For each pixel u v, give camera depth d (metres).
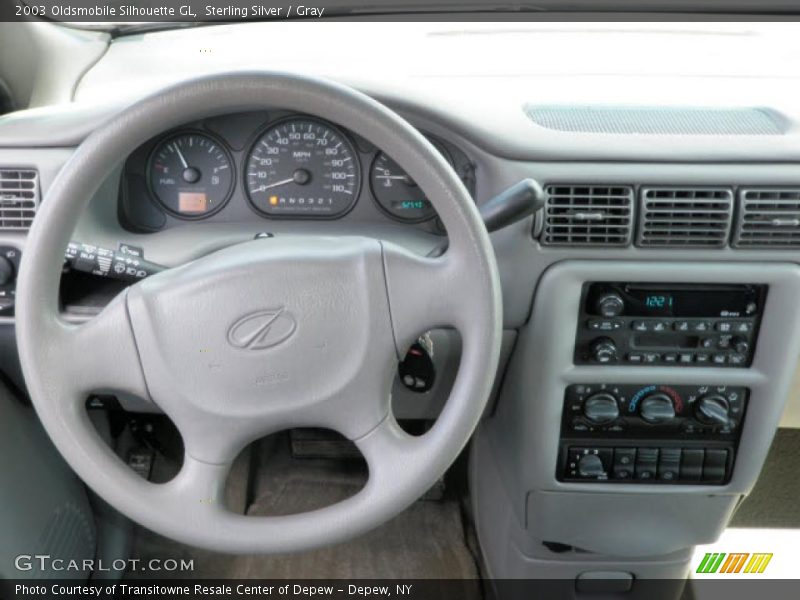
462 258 0.91
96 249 1.17
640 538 1.51
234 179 1.30
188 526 0.97
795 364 1.31
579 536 1.52
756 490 1.90
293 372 0.94
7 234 1.23
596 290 1.26
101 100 1.28
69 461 0.95
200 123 1.27
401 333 0.94
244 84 0.83
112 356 0.94
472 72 1.42
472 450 1.88
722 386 1.33
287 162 1.29
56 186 0.86
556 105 1.31
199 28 1.65
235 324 0.92
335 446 1.92
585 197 1.20
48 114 1.26
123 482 0.95
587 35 1.59
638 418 1.37
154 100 0.84
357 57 1.49
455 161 1.27
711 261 1.23
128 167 1.29
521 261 1.23
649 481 1.44
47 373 0.92
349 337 0.94
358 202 1.31
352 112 0.85
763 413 1.35
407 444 0.98
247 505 1.86
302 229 1.31
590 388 1.34
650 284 1.25
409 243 1.29
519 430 1.41
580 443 1.41
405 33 1.59
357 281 0.93
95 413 1.65
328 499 1.88
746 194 1.19
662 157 1.18
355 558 1.82
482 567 1.80
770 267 1.23
